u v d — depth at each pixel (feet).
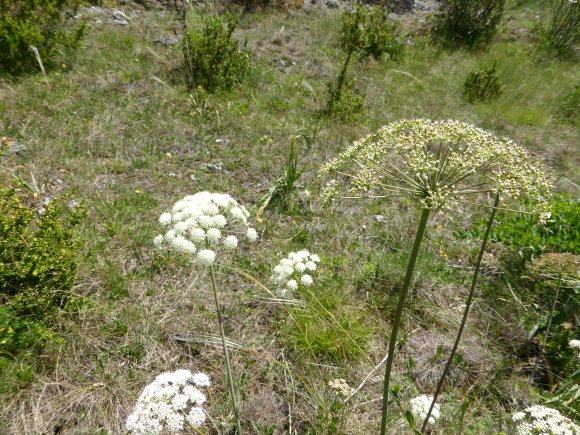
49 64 21.97
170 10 30.76
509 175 6.12
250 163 18.16
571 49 38.11
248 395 9.72
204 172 17.25
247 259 13.34
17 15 22.79
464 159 6.27
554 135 24.07
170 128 19.29
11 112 18.07
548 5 44.16
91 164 16.17
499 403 10.05
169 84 22.35
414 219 16.11
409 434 9.00
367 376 9.86
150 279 12.25
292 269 9.76
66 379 9.57
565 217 13.94
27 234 11.16
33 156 15.99
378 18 31.14
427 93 26.99
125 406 9.19
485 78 27.73
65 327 10.45
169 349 10.55
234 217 7.59
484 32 37.52
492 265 14.26
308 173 18.06
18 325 9.94
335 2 38.27
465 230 15.65
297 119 21.74
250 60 26.48
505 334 11.87
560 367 10.72
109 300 11.41
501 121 24.71
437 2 46.34
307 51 29.12
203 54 22.79
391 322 12.25
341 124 21.80
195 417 6.17
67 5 26.20
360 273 13.33
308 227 15.28
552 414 6.69
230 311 11.64
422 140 6.40
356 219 15.99
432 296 13.02
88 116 18.98
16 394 9.07
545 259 8.20
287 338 11.01
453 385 10.47
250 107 22.18
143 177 16.39
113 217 13.98
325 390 9.78
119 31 26.21
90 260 12.17
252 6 34.22
